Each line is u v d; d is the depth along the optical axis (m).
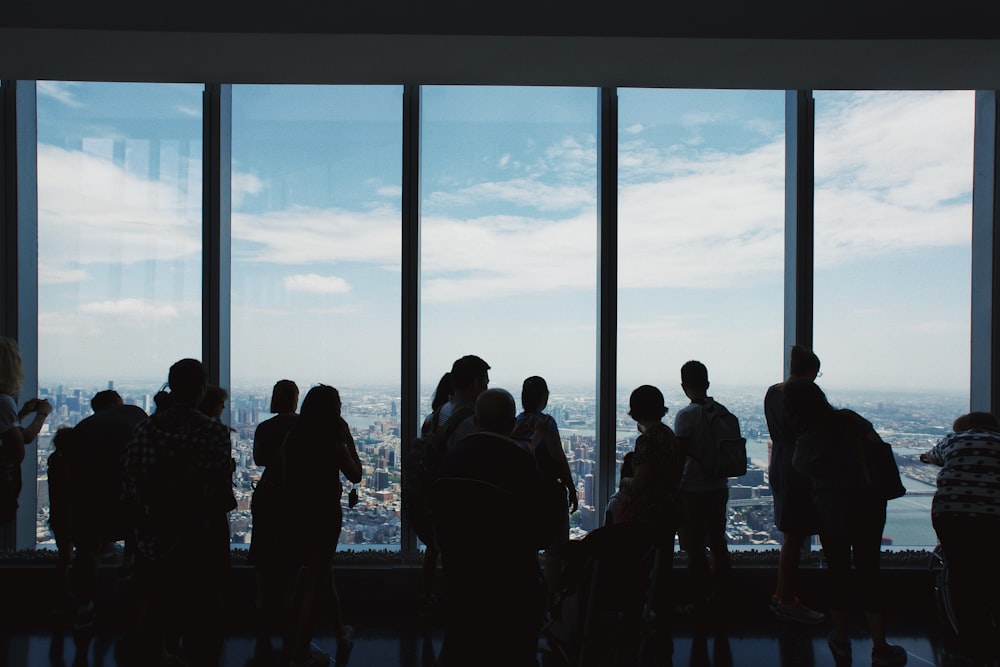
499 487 2.39
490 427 2.54
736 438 4.02
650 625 3.01
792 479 4.08
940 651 3.77
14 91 4.64
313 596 3.34
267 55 4.22
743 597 4.54
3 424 3.74
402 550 4.70
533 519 2.42
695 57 4.24
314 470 3.27
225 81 4.66
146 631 2.86
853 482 3.40
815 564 4.66
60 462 4.02
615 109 4.85
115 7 3.84
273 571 3.57
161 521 2.81
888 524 4.87
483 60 4.30
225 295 4.82
